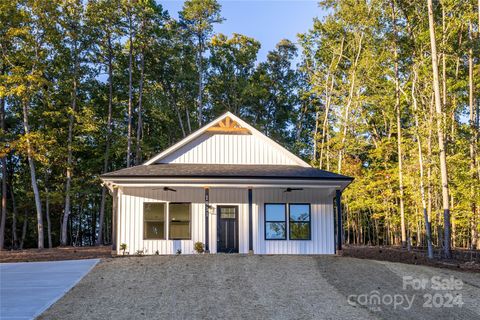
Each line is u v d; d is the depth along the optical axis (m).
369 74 34.88
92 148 38.66
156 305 12.36
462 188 25.72
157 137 45.72
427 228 23.72
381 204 35.47
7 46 30.34
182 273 15.84
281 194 23.14
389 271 16.73
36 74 28.72
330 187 22.12
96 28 35.66
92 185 37.97
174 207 22.62
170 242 22.38
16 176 39.44
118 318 11.30
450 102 29.30
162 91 44.84
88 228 49.72
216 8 42.97
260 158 23.66
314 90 43.53
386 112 38.16
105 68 39.12
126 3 36.53
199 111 43.53
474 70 30.08
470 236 33.75
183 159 23.36
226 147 23.56
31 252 25.78
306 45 43.34
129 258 19.23
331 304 12.61
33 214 40.62
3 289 14.12
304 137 54.97
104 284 14.57
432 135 25.69
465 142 26.28
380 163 40.03
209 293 13.48
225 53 48.28
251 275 15.58
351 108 37.53
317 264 17.59
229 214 22.84
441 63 29.16
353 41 38.47
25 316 11.34
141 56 40.50
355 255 22.14
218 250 22.52
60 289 14.03
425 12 26.56
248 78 51.50
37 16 29.30
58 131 35.38
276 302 12.70
